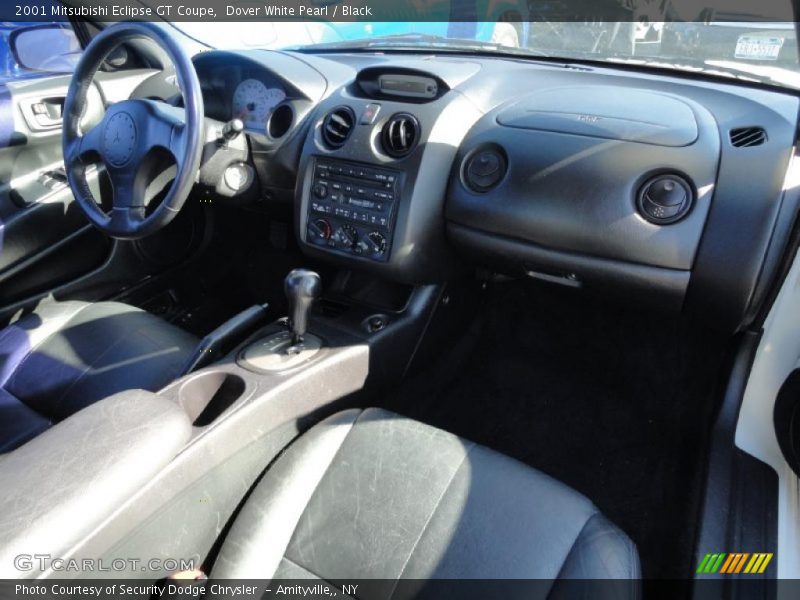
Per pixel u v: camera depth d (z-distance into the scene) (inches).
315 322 61.6
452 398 79.0
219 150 73.5
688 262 50.5
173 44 57.7
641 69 66.8
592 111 56.8
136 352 63.5
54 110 80.6
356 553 41.3
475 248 61.9
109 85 84.4
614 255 53.1
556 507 42.2
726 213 48.8
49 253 78.0
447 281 69.4
